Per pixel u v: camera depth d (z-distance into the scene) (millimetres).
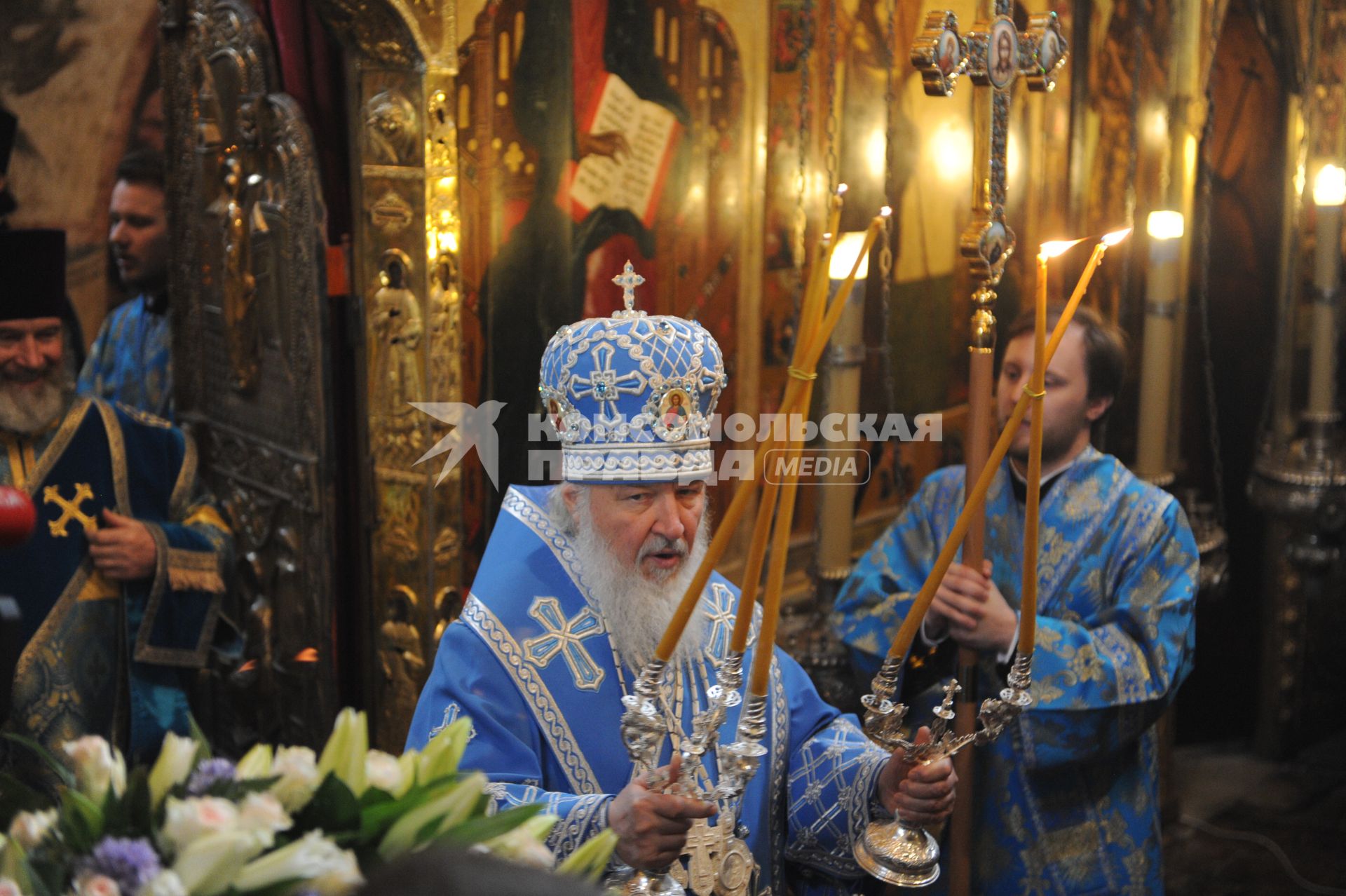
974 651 2383
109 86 3695
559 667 1877
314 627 3016
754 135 3525
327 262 2879
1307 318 4621
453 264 2777
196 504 3225
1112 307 4270
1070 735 2510
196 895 955
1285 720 4840
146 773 1069
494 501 3154
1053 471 2756
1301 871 4004
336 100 3039
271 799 1009
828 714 2133
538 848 1090
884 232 3072
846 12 3596
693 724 1656
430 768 1136
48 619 2922
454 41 2705
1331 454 4402
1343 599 5016
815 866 2041
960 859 2369
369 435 2850
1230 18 4516
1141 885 2656
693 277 3475
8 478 2926
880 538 2930
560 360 1852
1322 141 4273
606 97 3229
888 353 3133
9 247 2828
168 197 3430
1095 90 4074
